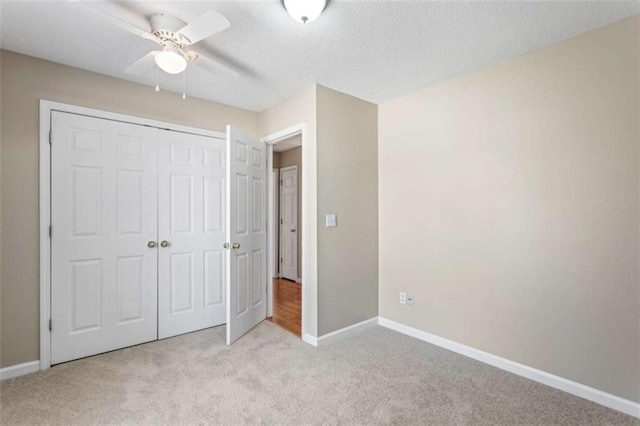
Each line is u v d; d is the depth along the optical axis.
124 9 1.74
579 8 1.78
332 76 2.66
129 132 2.77
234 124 3.42
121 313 2.72
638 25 1.83
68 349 2.47
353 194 3.11
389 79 2.72
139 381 2.19
